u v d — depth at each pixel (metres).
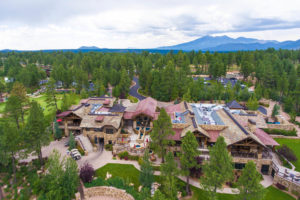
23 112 59.59
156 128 42.22
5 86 114.00
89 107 63.03
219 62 139.88
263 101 92.50
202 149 43.88
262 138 44.72
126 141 52.88
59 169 33.94
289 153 45.16
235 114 56.06
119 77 118.25
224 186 38.78
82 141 53.41
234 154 42.41
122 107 62.94
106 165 44.59
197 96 94.12
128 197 35.34
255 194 29.16
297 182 36.91
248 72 130.75
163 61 166.62
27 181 40.12
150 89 106.44
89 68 143.50
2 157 37.62
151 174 35.84
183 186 38.31
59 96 105.62
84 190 36.62
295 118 74.50
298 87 80.00
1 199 35.88
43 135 43.38
